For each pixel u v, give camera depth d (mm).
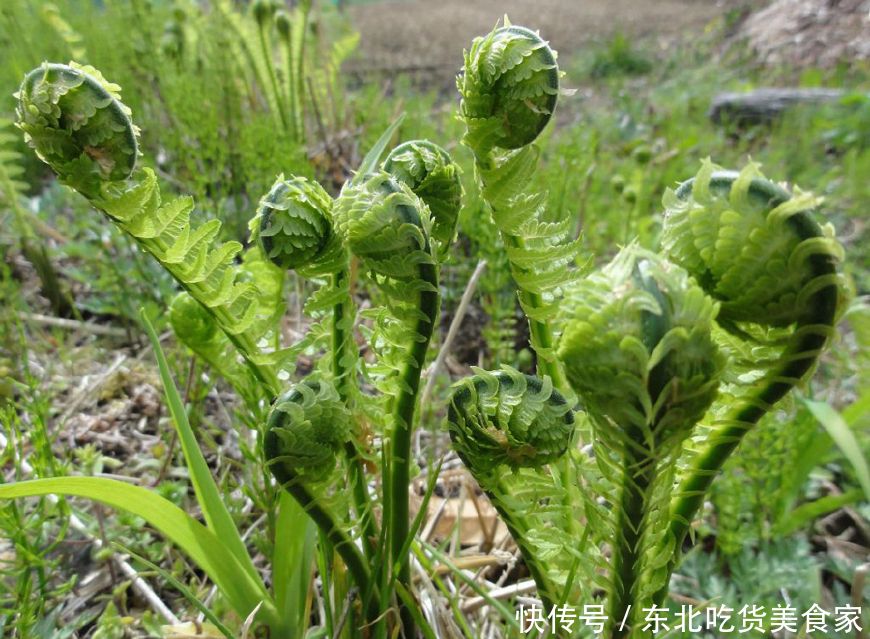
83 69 195
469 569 354
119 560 344
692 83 1323
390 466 246
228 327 233
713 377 152
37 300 578
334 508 230
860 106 992
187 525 245
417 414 288
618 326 147
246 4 863
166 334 531
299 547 275
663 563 205
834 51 1440
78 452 391
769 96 1096
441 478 411
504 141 201
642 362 146
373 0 2617
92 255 559
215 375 406
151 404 473
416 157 223
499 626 325
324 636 303
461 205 241
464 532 392
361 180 222
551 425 196
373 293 474
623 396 153
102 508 380
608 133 982
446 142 690
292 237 206
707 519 400
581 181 652
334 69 843
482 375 200
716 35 1791
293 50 755
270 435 206
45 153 193
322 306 216
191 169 554
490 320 546
